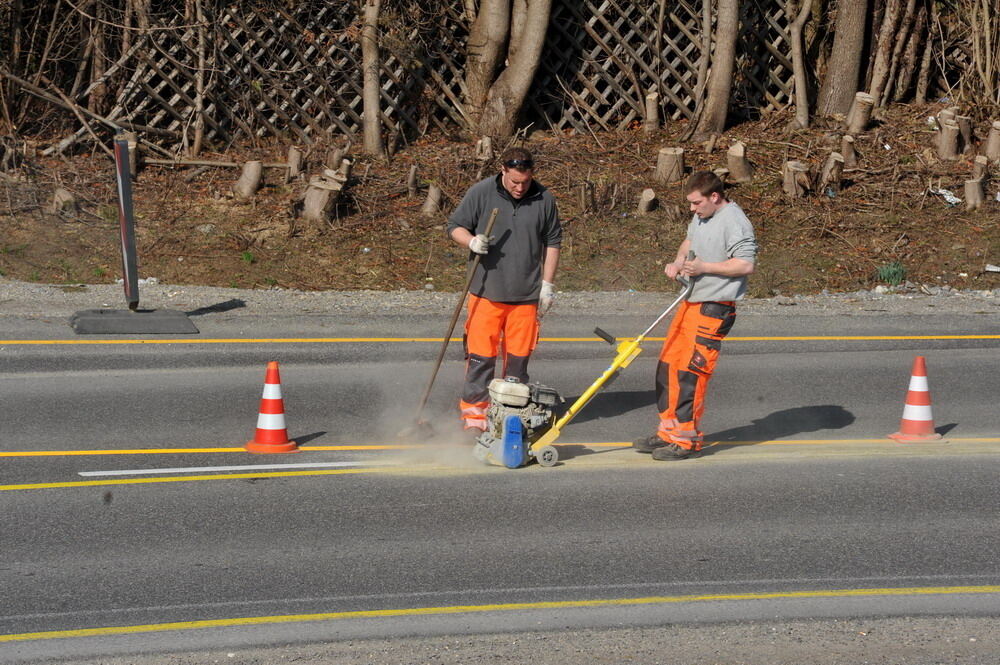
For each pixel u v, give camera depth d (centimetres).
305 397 1959
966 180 3734
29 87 3278
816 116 4216
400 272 3150
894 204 3659
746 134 4094
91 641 1038
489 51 3906
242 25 3741
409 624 1088
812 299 3016
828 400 2048
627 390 2084
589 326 2631
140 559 1230
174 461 1588
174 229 3241
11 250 3003
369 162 3744
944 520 1409
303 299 2783
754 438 1805
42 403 1853
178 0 3775
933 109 4269
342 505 1416
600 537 1326
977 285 3238
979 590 1194
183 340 2339
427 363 2236
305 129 3931
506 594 1160
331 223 3359
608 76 4062
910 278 3262
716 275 1578
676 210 3509
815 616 1127
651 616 1119
